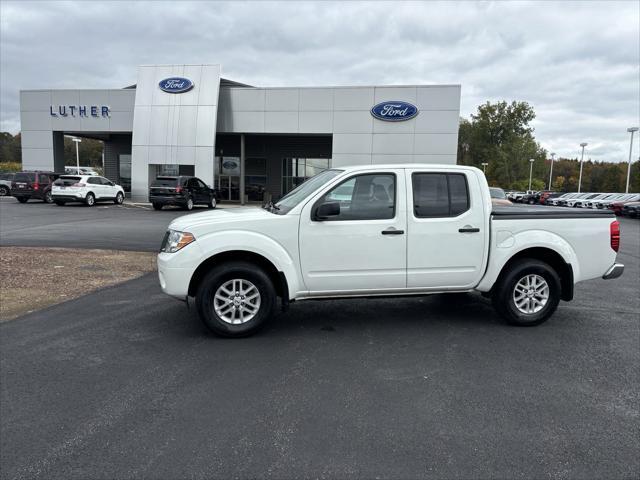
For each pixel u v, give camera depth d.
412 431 3.27
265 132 28.02
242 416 3.46
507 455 2.99
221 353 4.73
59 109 29.70
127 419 3.40
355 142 27.16
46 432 3.21
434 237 5.36
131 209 24.42
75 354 4.66
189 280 5.02
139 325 5.60
